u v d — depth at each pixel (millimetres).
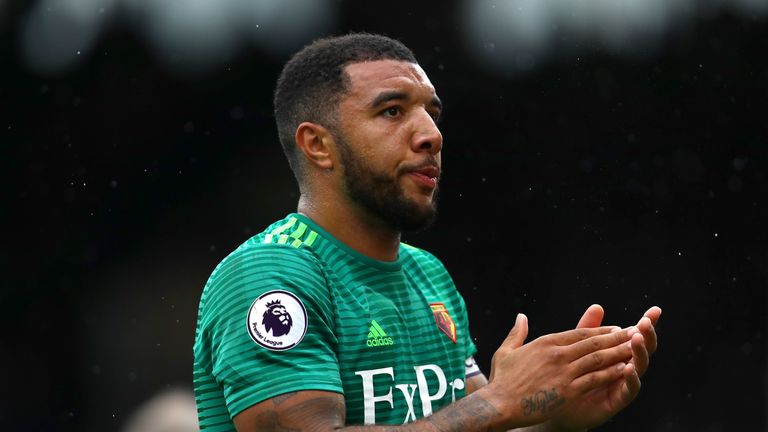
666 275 37781
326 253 10852
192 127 37938
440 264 12445
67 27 36312
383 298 10984
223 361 10016
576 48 36688
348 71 10891
